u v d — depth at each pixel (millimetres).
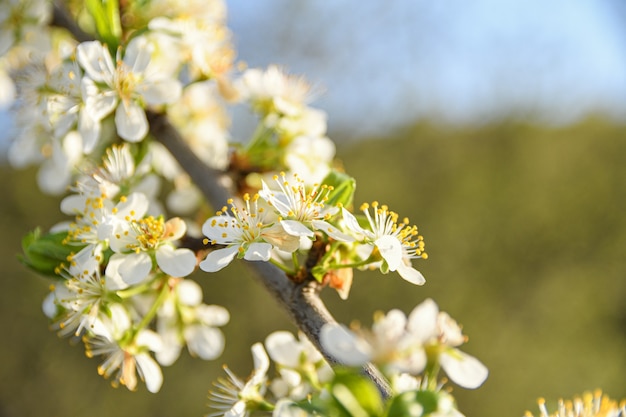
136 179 352
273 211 318
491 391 1421
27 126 381
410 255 318
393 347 287
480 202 1612
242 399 321
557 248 1600
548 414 318
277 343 328
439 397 269
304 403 274
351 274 314
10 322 1330
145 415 1263
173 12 367
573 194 1649
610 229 1621
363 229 312
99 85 337
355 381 272
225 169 360
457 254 1548
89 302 318
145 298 352
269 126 369
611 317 1568
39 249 322
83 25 385
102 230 315
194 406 1257
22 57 392
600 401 317
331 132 1582
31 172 1435
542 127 1713
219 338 361
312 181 352
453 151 1648
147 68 341
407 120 1650
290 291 310
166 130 359
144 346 329
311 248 311
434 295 1489
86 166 356
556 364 1475
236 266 1377
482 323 1493
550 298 1547
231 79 376
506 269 1560
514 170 1659
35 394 1293
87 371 1298
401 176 1605
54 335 1325
